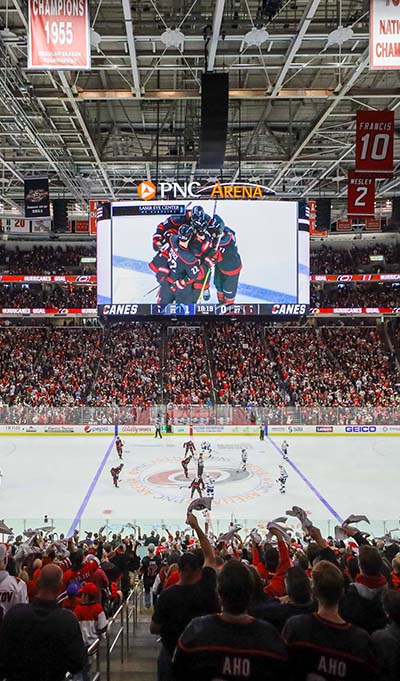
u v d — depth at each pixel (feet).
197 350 146.41
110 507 68.64
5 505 69.41
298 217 71.56
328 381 133.90
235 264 71.20
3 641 10.48
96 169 110.93
